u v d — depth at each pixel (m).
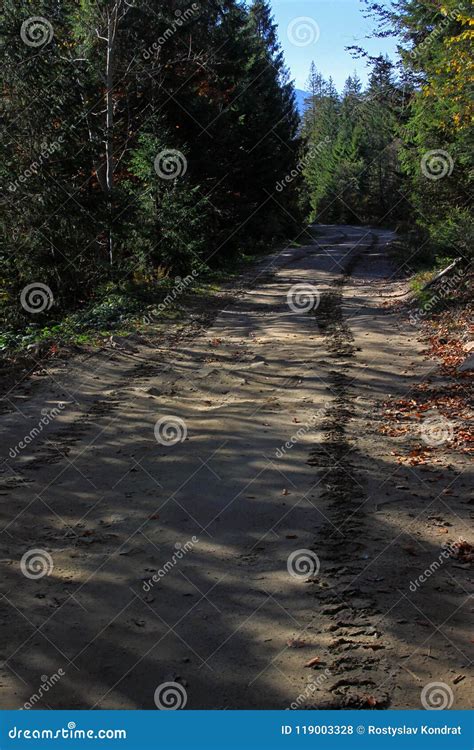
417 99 24.11
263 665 4.69
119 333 17.33
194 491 7.68
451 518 6.93
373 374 12.96
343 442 9.22
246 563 6.08
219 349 15.44
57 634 5.07
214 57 34.41
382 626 5.10
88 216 21.67
